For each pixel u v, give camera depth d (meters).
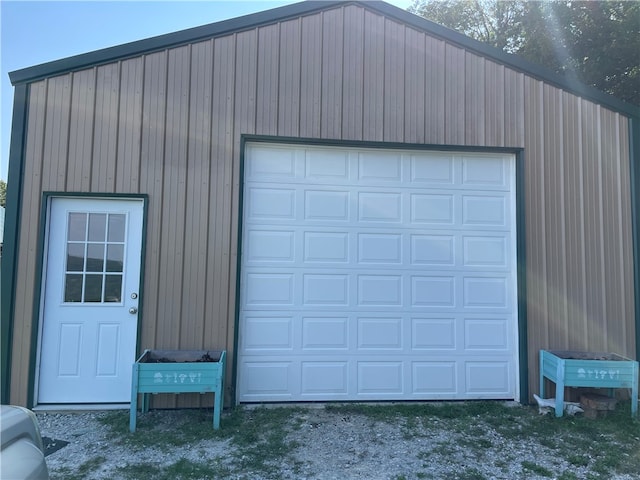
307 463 3.31
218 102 4.68
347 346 4.76
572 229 5.07
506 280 5.00
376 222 4.91
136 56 4.62
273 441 3.69
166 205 4.54
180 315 4.47
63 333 4.41
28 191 4.41
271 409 4.45
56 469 3.15
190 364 3.89
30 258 4.36
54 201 4.50
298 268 4.75
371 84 4.91
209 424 4.02
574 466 3.36
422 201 4.98
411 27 5.04
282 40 4.82
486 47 5.08
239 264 4.59
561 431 4.03
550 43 10.30
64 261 4.46
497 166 5.13
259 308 4.66
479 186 5.07
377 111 4.89
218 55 4.72
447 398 4.82
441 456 3.48
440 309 4.89
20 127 4.43
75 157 4.48
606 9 9.81
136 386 3.82
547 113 5.16
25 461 1.55
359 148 4.93
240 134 4.68
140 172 4.54
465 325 4.91
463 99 5.03
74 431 3.84
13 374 4.26
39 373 4.34
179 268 4.51
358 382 4.74
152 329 4.43
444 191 5.02
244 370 4.59
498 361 4.90
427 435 3.88
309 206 4.83
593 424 4.19
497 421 4.24
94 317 4.46
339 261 4.82
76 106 4.52
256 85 4.75
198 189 4.59
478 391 4.86
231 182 4.64
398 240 4.92
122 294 4.50
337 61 4.89
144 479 3.02
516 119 5.09
